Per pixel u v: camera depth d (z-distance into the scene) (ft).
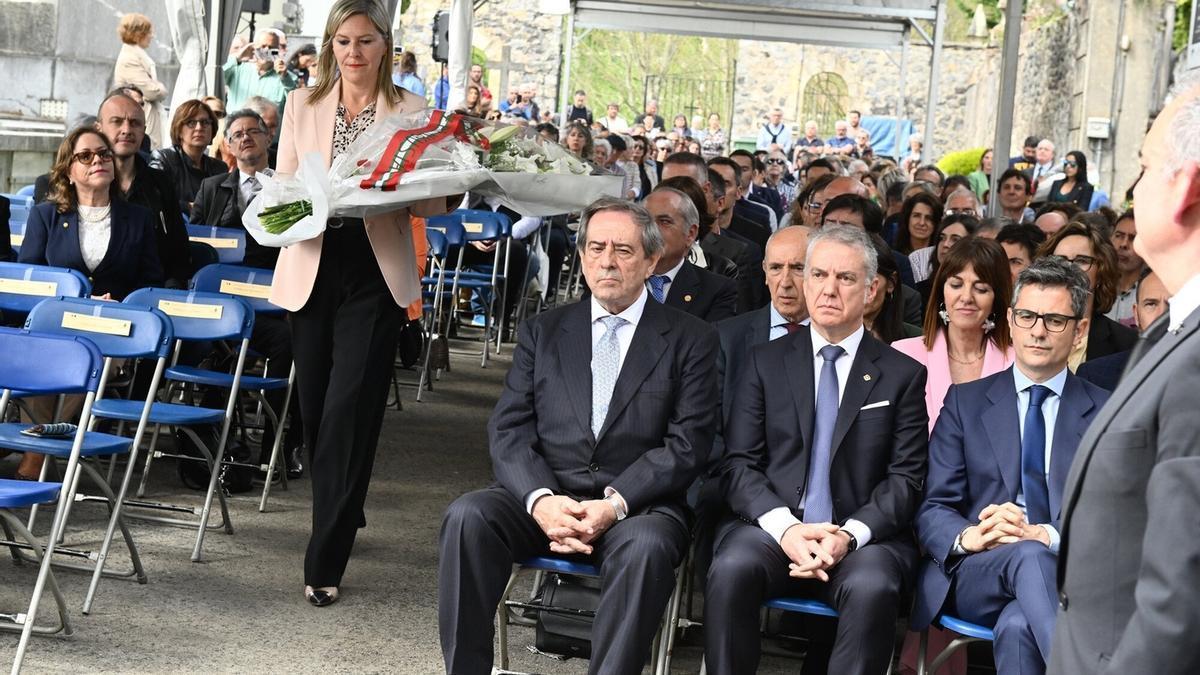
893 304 20.27
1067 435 15.23
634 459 15.92
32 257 24.34
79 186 24.48
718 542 15.53
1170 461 7.11
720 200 29.73
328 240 18.74
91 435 18.69
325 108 19.02
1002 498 15.25
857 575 14.40
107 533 18.04
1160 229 7.50
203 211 29.50
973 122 130.62
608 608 14.55
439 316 34.81
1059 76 94.53
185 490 24.11
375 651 17.08
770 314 18.31
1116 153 85.35
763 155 77.61
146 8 51.13
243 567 20.07
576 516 15.12
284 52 49.39
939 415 15.78
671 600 15.70
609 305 16.31
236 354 25.45
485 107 63.87
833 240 15.87
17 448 17.58
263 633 17.39
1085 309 15.34
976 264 17.43
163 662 16.12
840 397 15.92
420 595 19.43
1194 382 7.22
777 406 15.97
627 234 16.05
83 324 19.25
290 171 18.98
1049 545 14.49
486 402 34.09
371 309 18.70
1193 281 7.46
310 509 23.66
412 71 57.67
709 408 16.01
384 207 18.35
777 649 18.12
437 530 22.85
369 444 18.83
